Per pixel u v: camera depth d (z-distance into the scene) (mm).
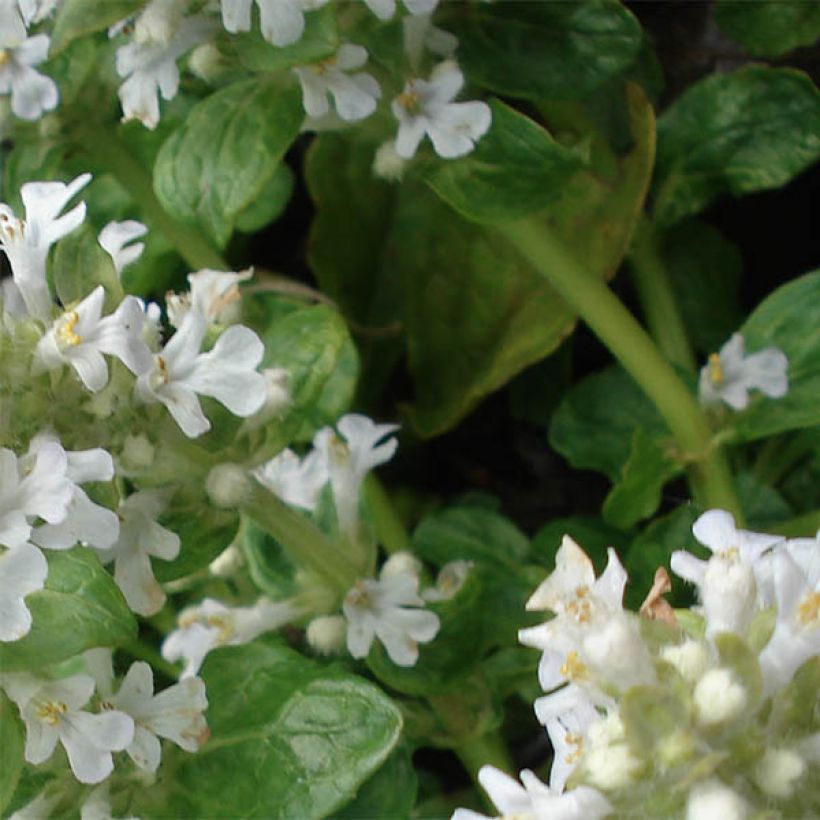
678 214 397
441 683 352
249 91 352
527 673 373
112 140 382
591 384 392
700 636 298
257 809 329
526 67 364
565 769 294
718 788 282
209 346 326
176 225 385
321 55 331
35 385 312
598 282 368
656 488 369
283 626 382
